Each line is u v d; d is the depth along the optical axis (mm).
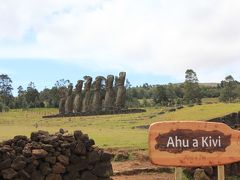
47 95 106625
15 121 55344
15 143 13562
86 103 63125
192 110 42156
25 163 13180
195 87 83125
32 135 13906
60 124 46188
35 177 13289
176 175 7648
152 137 7340
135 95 107438
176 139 7355
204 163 7398
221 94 88688
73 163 13828
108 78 60844
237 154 7453
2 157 13008
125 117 47875
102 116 52656
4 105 96438
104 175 14047
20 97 108062
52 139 13711
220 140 7430
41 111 88562
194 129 7398
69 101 66812
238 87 87688
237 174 18172
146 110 55125
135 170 18000
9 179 12977
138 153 20516
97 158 14023
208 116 36438
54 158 13562
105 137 27453
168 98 89938
